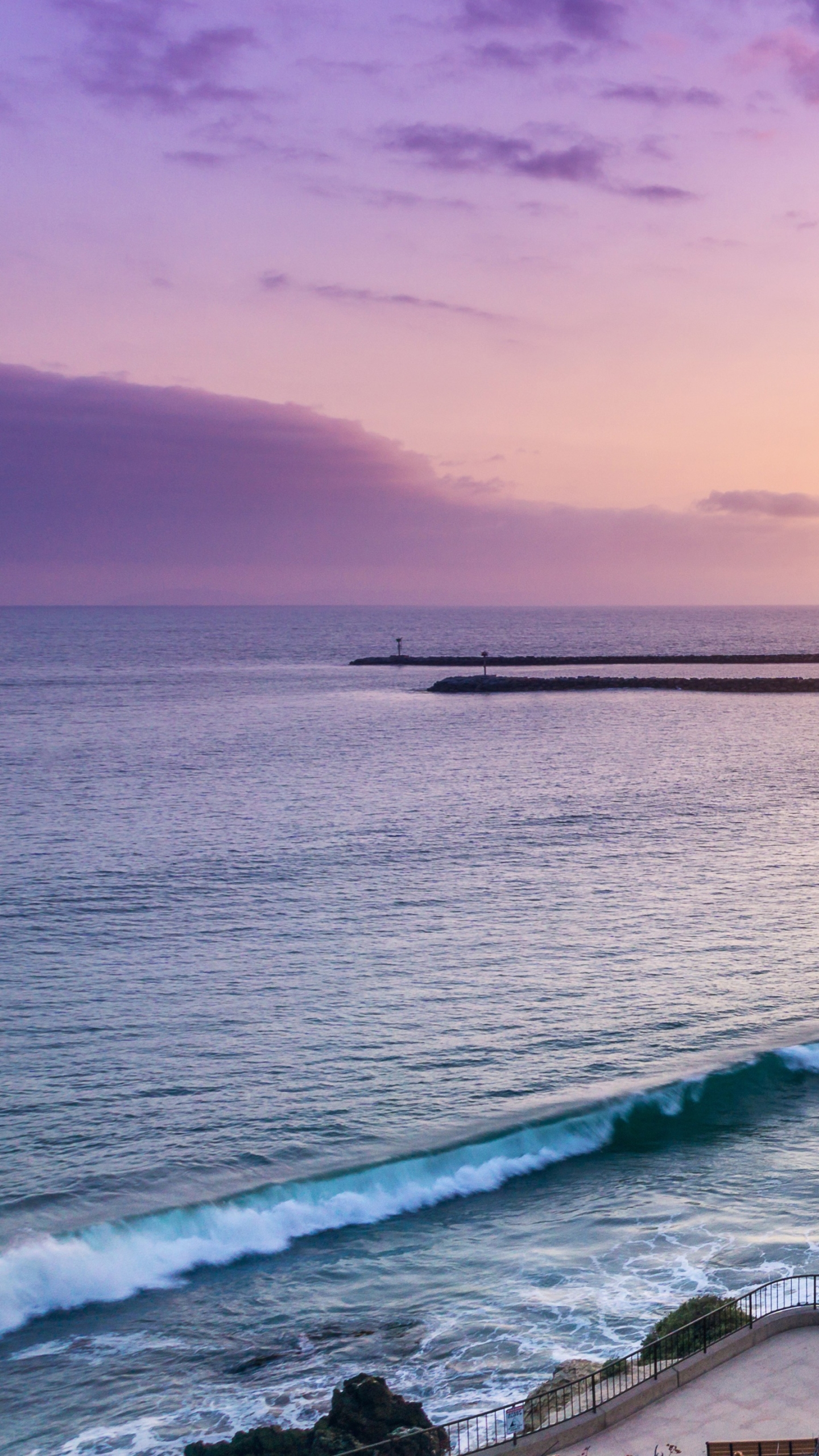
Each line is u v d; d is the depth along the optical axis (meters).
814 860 71.38
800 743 130.88
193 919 57.25
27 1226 28.88
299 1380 24.02
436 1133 34.28
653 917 58.28
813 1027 43.19
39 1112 35.53
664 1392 20.38
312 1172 31.80
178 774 105.50
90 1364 24.55
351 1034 42.25
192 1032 42.28
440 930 55.56
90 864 68.56
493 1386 23.55
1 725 146.12
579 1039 41.84
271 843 75.12
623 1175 32.84
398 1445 20.34
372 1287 27.50
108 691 198.25
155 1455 21.70
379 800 92.31
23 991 46.47
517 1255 28.78
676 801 92.94
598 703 179.62
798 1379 20.77
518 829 80.88
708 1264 28.06
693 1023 43.59
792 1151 34.16
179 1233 29.19
